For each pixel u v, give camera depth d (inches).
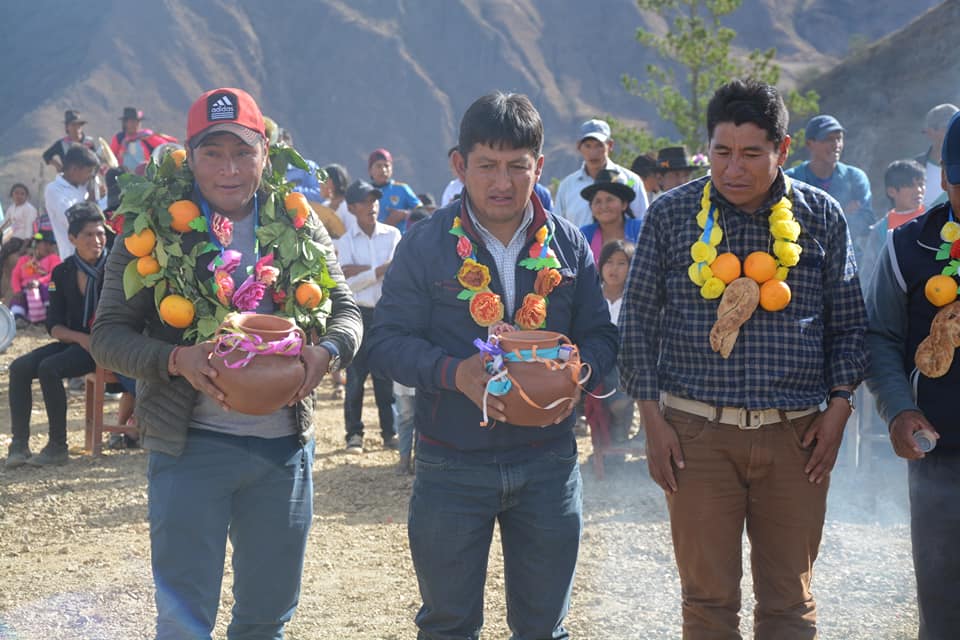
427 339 147.0
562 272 146.9
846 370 148.3
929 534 151.8
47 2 3858.3
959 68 1782.7
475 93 3737.7
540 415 133.5
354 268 360.5
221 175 142.2
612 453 305.6
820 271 148.0
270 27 3882.9
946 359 148.4
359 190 361.1
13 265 655.8
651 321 151.9
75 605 207.5
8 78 3503.9
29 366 325.7
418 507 145.2
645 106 3636.8
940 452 151.2
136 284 140.6
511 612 150.6
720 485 148.3
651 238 151.3
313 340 152.4
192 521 138.9
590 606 205.0
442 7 3941.9
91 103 3346.5
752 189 143.3
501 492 142.6
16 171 2667.3
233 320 135.0
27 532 259.4
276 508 145.5
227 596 211.3
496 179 138.0
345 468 323.3
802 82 2084.2
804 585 151.2
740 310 142.6
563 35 3946.9
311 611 204.4
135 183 142.9
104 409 418.6
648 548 239.9
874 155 1740.9
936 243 152.3
